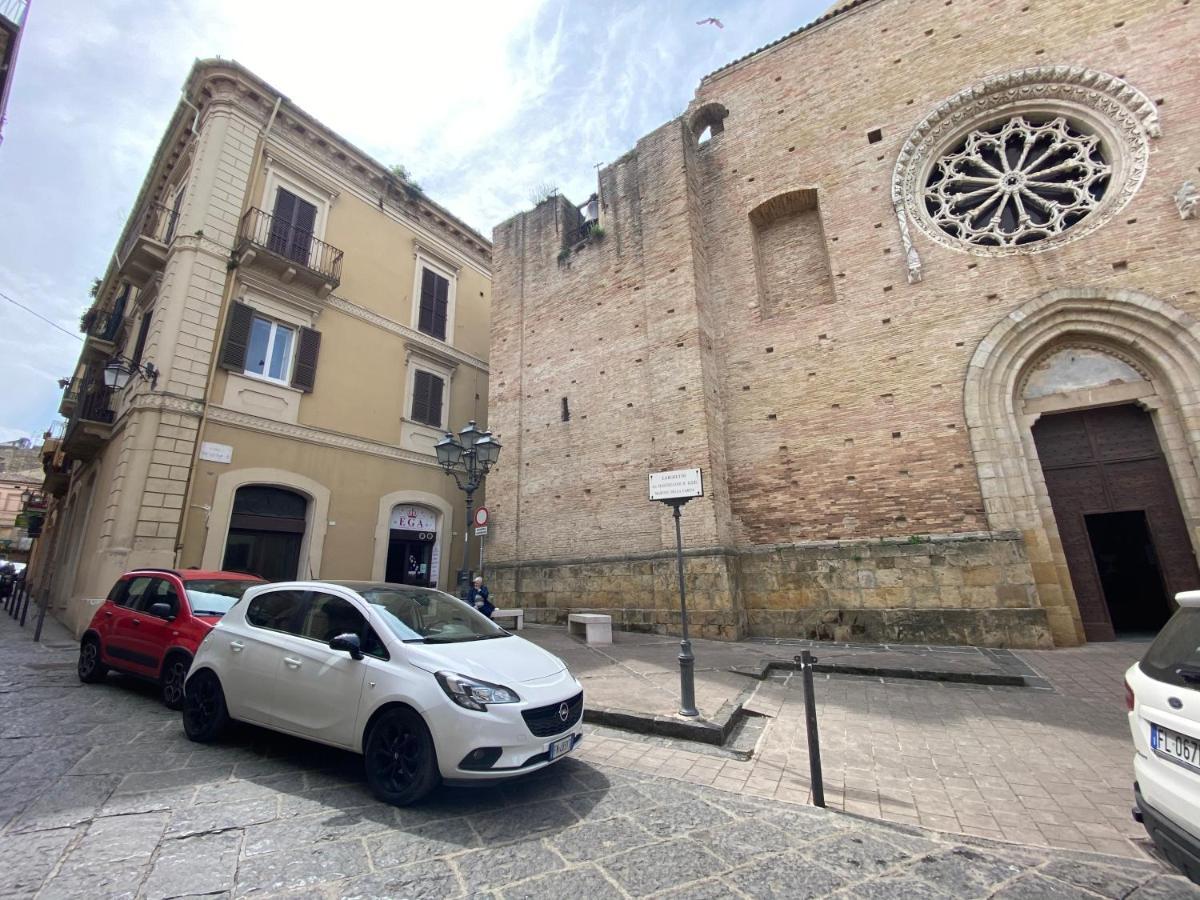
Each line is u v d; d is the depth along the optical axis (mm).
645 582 12383
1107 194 10336
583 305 15688
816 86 13914
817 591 11031
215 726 4930
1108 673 7273
